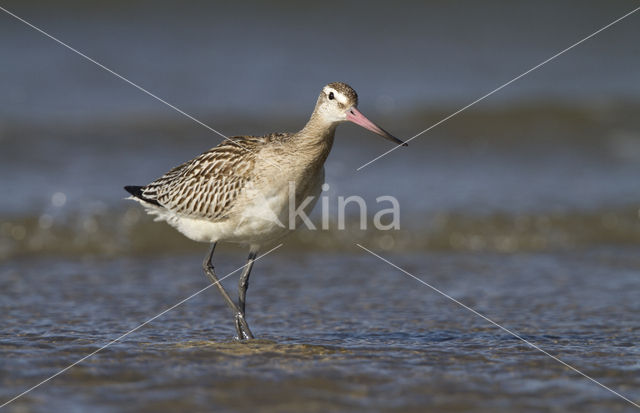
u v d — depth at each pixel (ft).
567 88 79.30
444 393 26.14
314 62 82.84
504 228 50.11
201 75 78.02
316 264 45.68
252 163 31.63
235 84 76.64
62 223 48.39
